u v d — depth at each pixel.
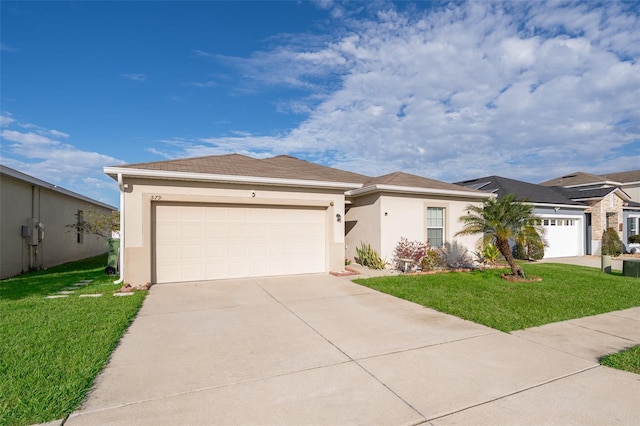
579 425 3.06
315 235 11.87
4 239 12.02
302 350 4.89
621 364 4.39
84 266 15.31
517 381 3.93
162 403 3.43
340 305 7.57
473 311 6.98
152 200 9.64
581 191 22.47
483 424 3.08
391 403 3.43
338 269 11.98
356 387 3.78
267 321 6.33
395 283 10.08
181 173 9.72
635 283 10.34
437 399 3.52
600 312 7.04
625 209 22.70
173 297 8.20
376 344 5.15
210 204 10.41
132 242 9.46
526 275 11.49
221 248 10.55
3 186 12.02
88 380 3.85
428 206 14.16
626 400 3.51
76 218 18.77
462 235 14.80
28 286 9.63
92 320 6.06
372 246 13.70
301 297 8.31
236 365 4.36
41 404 3.32
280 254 11.34
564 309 7.21
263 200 10.91
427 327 6.02
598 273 12.57
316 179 11.50
